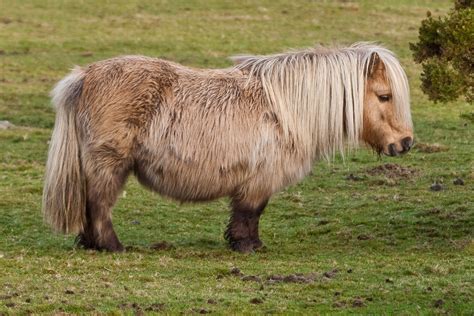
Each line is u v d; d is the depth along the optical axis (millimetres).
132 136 13836
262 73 14242
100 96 13836
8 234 16188
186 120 13844
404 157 23234
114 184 13969
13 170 22547
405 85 14312
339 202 18891
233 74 14336
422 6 47219
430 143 24859
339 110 14211
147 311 10938
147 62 14125
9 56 38281
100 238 14172
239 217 14398
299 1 48406
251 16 45344
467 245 14531
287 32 42219
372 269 13234
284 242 15719
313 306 11281
